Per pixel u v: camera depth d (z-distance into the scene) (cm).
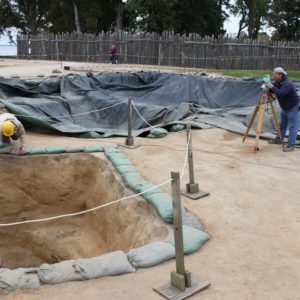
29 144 909
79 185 854
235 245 491
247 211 589
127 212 644
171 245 470
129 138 894
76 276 417
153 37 2866
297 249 484
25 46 3456
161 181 702
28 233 872
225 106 1305
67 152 855
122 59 2994
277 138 931
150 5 4131
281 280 418
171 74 1555
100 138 979
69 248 813
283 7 4531
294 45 2786
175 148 890
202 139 973
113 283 411
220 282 413
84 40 3134
